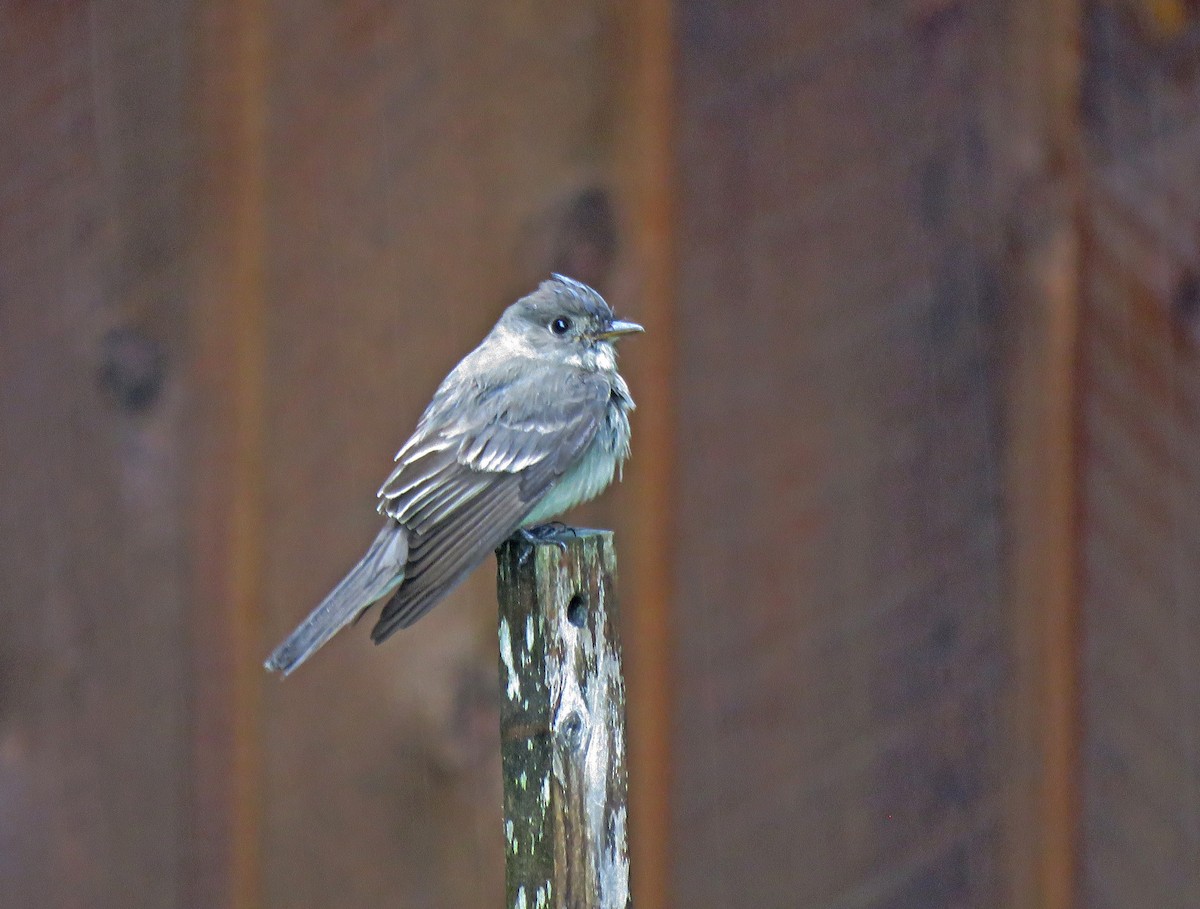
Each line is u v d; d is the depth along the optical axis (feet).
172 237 30.25
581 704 24.81
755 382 29.40
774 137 29.27
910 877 29.14
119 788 30.25
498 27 29.91
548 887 24.64
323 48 30.04
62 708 30.32
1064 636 28.66
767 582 29.40
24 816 30.32
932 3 28.86
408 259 30.14
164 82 30.22
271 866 30.17
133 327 30.27
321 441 30.14
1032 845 28.84
